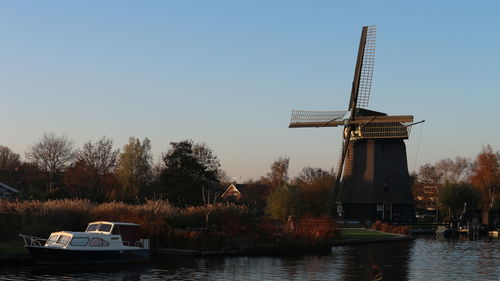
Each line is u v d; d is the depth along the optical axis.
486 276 35.12
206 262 39.69
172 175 68.38
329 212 78.25
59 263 36.34
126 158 88.00
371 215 80.50
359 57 81.88
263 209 97.38
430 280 33.50
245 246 45.12
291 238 47.00
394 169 81.94
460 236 75.38
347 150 82.38
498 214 91.81
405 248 53.38
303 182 100.31
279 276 33.81
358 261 41.50
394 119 78.81
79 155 96.00
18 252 37.28
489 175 109.31
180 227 50.41
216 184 78.06
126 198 68.75
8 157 133.12
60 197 64.88
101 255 37.53
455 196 92.94
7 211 43.41
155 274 33.94
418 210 133.25
